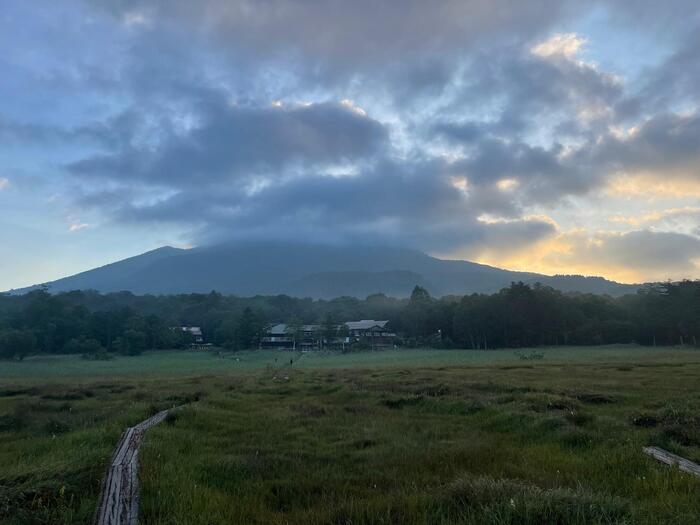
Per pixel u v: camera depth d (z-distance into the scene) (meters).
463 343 116.94
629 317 109.38
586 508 6.12
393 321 145.88
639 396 19.70
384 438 12.53
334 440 12.84
